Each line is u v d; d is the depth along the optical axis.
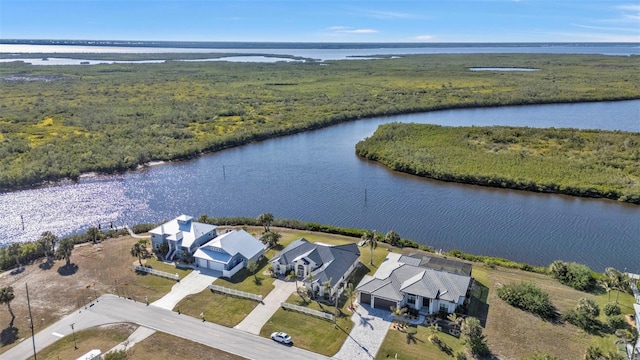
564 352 45.88
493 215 86.06
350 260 62.06
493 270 63.22
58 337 48.81
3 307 54.38
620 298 55.41
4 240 76.56
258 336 48.75
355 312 53.00
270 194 98.62
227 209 90.81
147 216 87.19
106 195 97.00
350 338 48.31
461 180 104.75
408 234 78.69
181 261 65.56
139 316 52.50
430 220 84.31
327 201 94.38
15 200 92.75
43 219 84.69
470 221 83.56
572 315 50.84
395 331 49.47
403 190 100.38
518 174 103.00
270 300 55.72
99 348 46.81
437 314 52.00
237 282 60.03
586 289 57.66
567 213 86.62
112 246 71.50
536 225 81.44
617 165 107.06
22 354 46.03
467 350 46.12
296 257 62.06
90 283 59.94
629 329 48.56
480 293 56.91
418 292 52.66
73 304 55.06
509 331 49.25
